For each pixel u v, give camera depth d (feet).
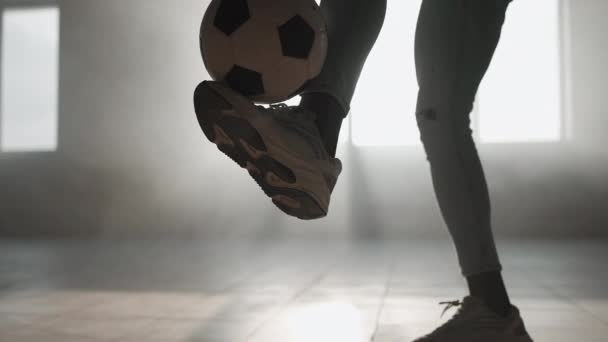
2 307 6.00
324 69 2.63
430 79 2.74
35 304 6.21
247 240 19.36
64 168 22.18
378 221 19.86
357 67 2.71
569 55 19.04
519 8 18.92
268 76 2.49
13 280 8.50
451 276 8.61
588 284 7.63
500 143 19.33
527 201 19.24
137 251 14.67
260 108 2.37
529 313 5.42
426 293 6.86
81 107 22.16
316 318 5.23
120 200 21.83
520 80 19.10
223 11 2.49
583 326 4.76
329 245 16.55
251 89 2.54
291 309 5.75
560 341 4.17
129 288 7.54
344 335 4.45
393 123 19.81
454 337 2.67
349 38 2.69
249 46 2.45
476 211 2.70
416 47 2.81
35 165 22.34
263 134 2.34
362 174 19.98
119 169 21.86
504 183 19.35
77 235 21.93
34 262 11.59
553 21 18.89
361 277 8.57
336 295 6.74
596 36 18.88
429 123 2.75
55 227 22.12
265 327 4.81
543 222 19.15
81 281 8.34
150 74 21.90
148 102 21.86
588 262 10.87
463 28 2.68
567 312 5.47
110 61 22.08
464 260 2.77
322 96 2.61
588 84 18.95
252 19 2.45
